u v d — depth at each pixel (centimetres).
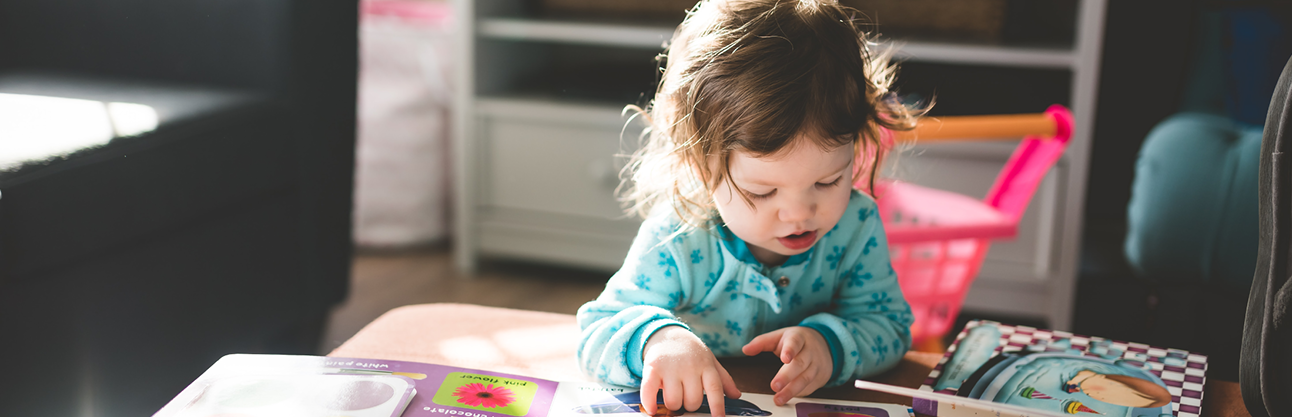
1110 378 52
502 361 59
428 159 204
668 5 192
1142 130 206
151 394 107
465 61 184
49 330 91
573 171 184
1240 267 153
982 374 52
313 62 135
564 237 187
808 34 52
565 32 179
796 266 60
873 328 59
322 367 51
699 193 57
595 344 54
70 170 92
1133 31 201
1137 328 156
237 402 46
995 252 165
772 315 61
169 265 108
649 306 55
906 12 178
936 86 177
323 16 136
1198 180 156
